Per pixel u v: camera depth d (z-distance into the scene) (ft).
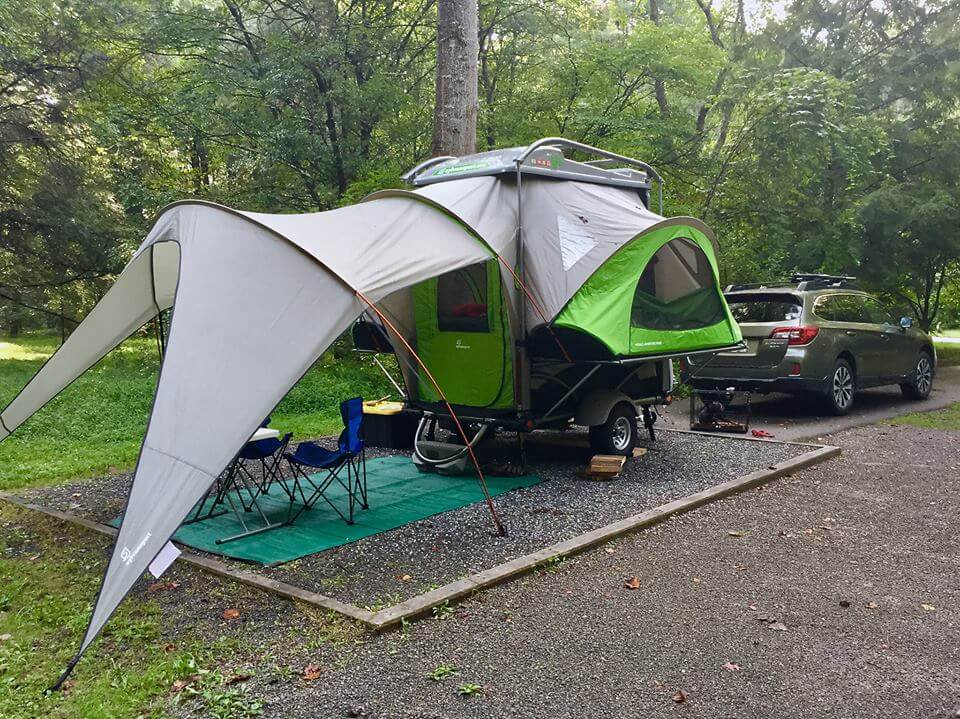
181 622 14.43
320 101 48.34
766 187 48.01
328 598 14.89
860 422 34.76
